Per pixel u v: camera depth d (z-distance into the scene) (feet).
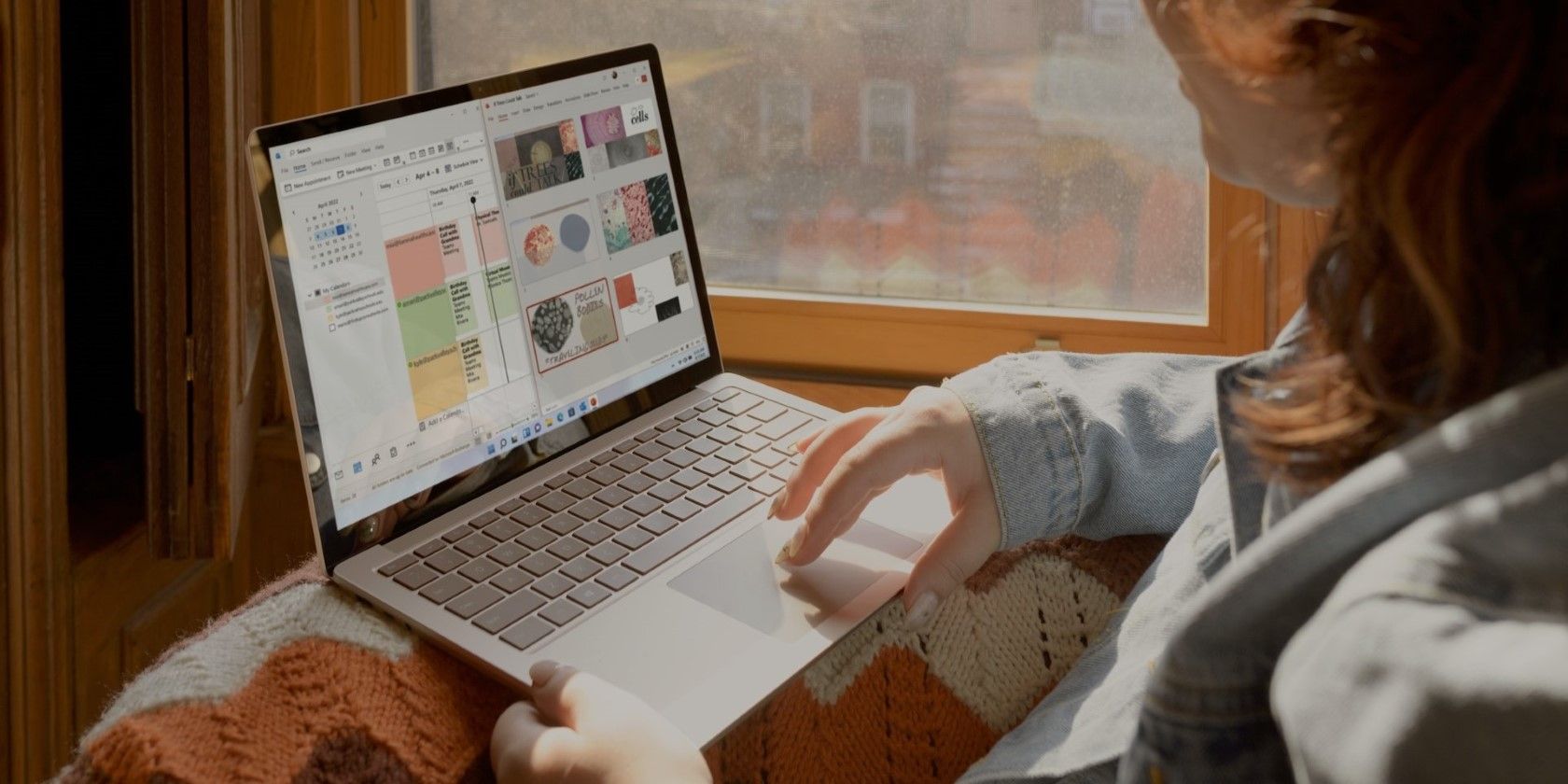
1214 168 1.49
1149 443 2.19
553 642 1.85
